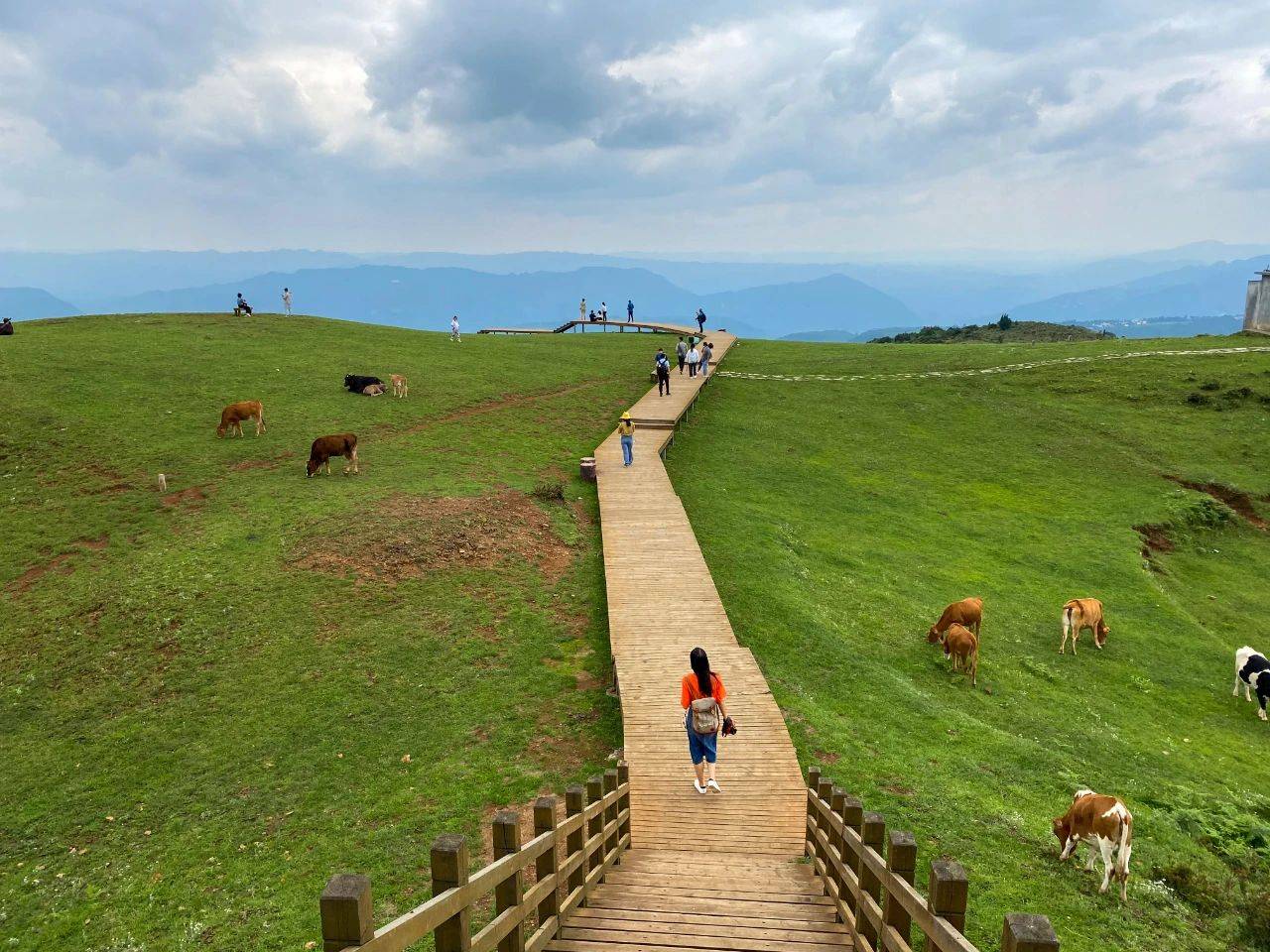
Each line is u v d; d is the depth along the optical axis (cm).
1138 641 2541
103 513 2666
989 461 4153
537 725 1644
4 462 3003
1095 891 1104
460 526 2609
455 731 1633
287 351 4916
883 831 675
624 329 8294
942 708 1869
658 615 2050
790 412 4803
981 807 1342
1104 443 4312
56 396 3612
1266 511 3653
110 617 2073
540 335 7156
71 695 1798
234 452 3200
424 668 1886
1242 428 4338
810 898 870
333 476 3023
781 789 1312
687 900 860
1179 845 1340
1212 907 1102
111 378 3950
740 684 1684
